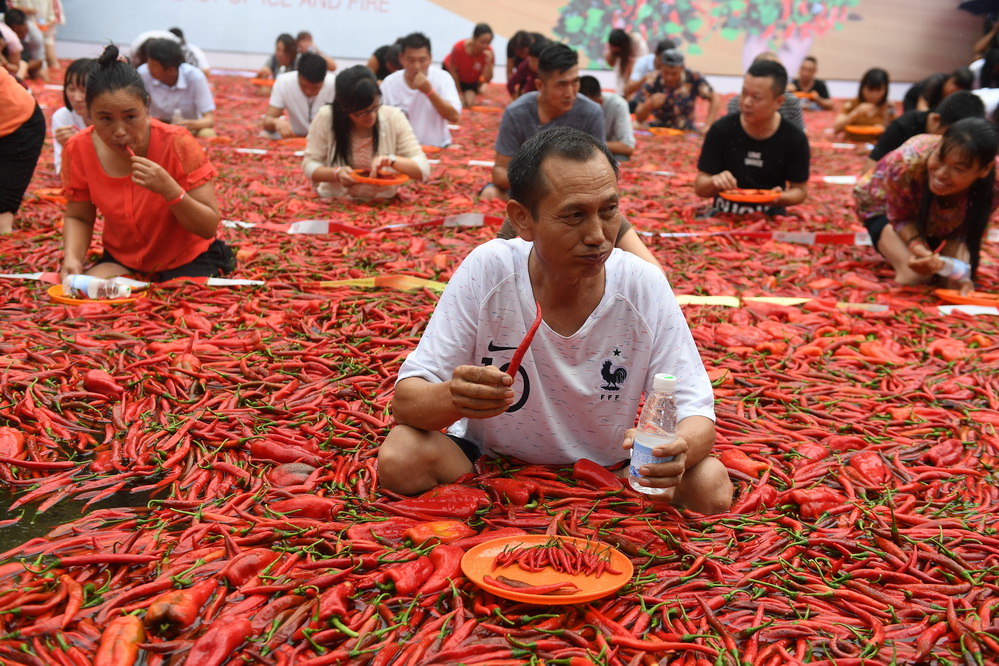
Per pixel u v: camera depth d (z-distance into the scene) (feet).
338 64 68.03
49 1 54.49
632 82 46.24
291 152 33.30
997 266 21.24
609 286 9.07
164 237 16.47
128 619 6.86
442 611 7.50
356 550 8.26
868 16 70.44
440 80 34.81
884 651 7.16
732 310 16.94
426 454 9.34
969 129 16.84
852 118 43.47
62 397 11.46
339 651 6.77
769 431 11.62
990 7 69.97
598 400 9.54
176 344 13.07
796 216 25.91
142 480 9.80
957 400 12.95
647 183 31.22
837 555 8.74
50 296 15.19
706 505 9.22
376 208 24.57
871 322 16.60
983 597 7.92
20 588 7.38
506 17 68.80
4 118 18.62
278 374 12.56
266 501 9.23
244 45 67.56
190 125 33.73
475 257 9.25
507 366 9.46
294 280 17.31
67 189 16.10
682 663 6.88
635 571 8.15
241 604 7.33
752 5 69.67
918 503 9.91
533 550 7.99
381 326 14.64
